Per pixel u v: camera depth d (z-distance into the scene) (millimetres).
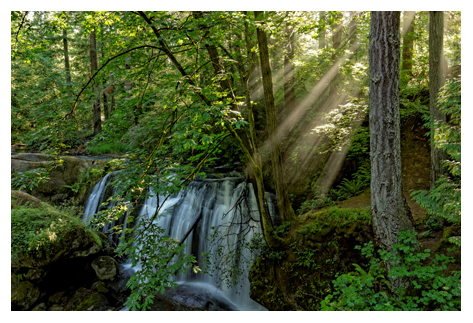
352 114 8188
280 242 6336
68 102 4863
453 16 11180
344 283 4246
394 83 4688
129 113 5258
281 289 6113
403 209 4680
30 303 6246
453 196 4141
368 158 8242
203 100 4496
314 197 8172
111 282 7438
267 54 6332
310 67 10094
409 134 8555
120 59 5480
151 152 5055
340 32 11227
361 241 5270
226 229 8047
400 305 3943
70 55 19422
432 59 5809
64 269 7121
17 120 16766
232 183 9570
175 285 4020
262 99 12094
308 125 10602
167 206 9367
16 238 6480
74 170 11242
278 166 6926
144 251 4391
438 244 4871
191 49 5359
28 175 4566
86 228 4312
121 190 4590
